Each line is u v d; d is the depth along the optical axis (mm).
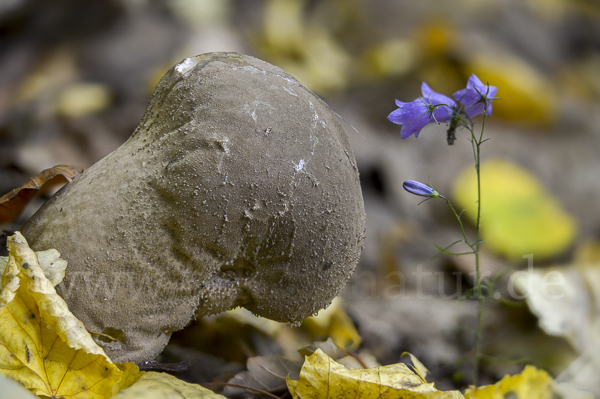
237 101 621
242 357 703
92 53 1188
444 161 1134
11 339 609
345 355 695
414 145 1146
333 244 632
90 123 1002
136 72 1152
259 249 629
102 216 619
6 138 988
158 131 629
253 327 710
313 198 624
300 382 635
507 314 809
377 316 787
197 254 624
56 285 615
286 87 630
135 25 1236
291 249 628
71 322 608
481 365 753
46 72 1152
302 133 623
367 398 635
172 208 618
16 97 1098
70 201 624
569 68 1671
